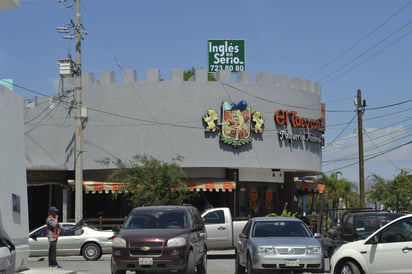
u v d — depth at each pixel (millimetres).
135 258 15391
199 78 32750
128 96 32719
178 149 32312
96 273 19312
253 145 32938
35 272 16766
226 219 25328
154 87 32625
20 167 17344
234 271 19672
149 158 32094
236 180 33406
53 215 20344
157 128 32406
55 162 33031
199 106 32531
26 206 17547
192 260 16094
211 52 37969
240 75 33094
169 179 29688
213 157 32344
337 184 62938
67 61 29891
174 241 15555
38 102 33469
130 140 32531
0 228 14141
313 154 35625
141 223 16859
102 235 25094
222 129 32469
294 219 17625
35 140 33188
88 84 33219
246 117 32812
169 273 18125
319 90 36562
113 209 34531
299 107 34656
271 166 33344
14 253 11164
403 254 12734
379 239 13117
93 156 32781
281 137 33688
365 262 13148
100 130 32844
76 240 24953
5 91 16594
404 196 52625
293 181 36531
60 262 24266
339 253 13641
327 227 27250
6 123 16562
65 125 33188
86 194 34656
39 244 25531
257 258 15648
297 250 15641
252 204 34688
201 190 32250
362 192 35406
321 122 36469
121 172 30344
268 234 16922
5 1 16547
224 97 32719
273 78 33875
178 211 17219
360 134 35844
